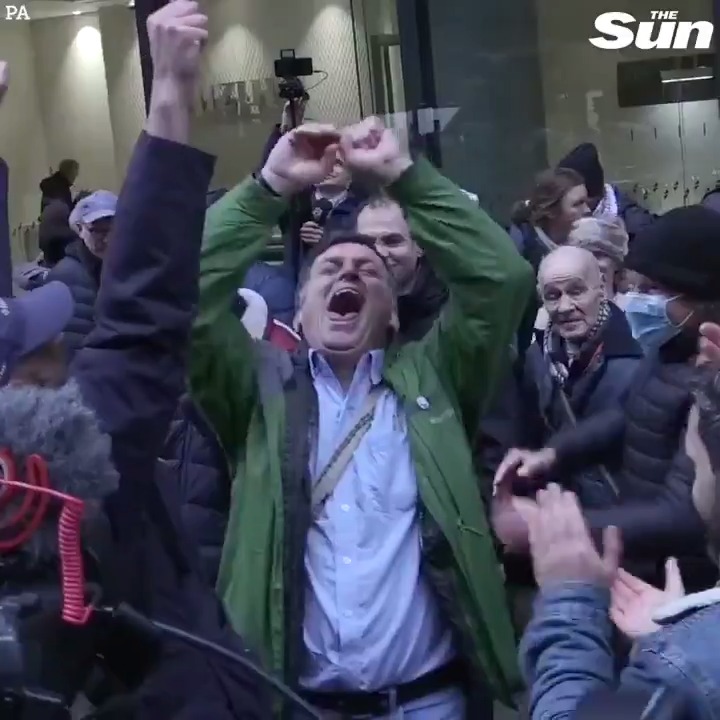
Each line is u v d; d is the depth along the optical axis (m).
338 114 7.96
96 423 1.74
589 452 2.92
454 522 2.80
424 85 7.81
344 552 2.81
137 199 1.96
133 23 11.30
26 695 1.54
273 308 4.00
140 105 11.45
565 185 5.11
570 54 7.82
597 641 1.88
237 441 2.98
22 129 11.93
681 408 2.75
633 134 7.78
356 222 3.53
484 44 7.82
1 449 1.63
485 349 2.92
